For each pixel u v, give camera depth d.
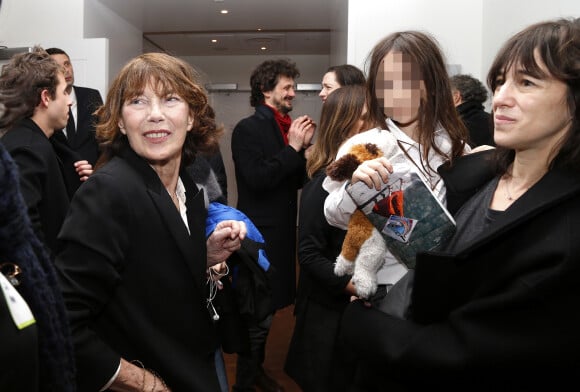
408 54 1.13
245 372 2.36
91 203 0.90
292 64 2.84
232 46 7.54
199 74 1.15
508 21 2.90
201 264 1.01
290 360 1.69
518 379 0.77
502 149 0.99
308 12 5.69
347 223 1.15
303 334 1.63
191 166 1.39
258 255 1.28
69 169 2.15
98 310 0.91
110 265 0.89
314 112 7.66
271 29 6.49
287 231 2.62
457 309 0.82
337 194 1.16
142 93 1.00
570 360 0.73
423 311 0.87
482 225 0.93
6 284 0.59
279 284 2.57
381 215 0.99
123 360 0.91
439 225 0.96
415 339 0.84
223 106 8.18
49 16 4.02
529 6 2.58
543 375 0.76
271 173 2.49
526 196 0.80
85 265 0.87
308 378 1.58
